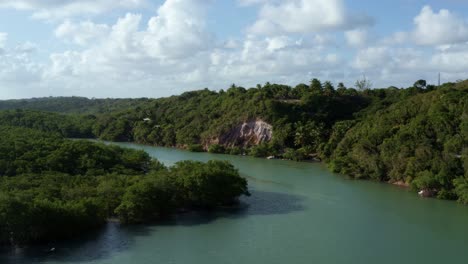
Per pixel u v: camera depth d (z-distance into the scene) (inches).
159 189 3016.7
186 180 3157.0
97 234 2637.8
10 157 3447.3
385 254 2465.6
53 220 2454.5
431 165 4099.4
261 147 6707.7
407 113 5132.9
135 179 3149.6
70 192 2800.2
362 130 5497.1
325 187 4220.0
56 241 2488.9
